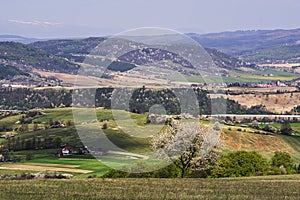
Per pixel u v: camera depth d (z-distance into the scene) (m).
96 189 26.03
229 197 24.03
